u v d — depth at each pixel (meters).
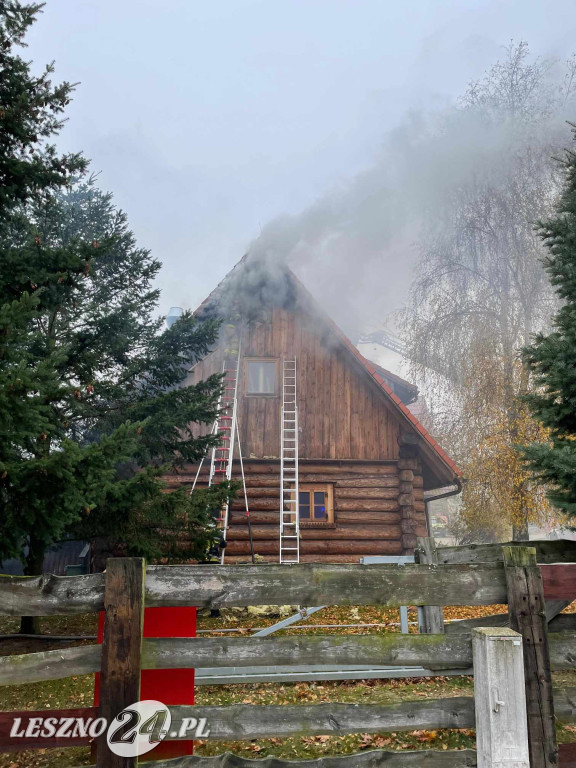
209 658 3.46
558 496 6.32
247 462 15.97
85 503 6.14
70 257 7.80
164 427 11.25
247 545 15.19
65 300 8.70
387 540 15.62
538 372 7.03
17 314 5.72
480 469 19.25
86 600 3.46
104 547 13.80
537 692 3.50
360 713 3.55
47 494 6.35
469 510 19.67
